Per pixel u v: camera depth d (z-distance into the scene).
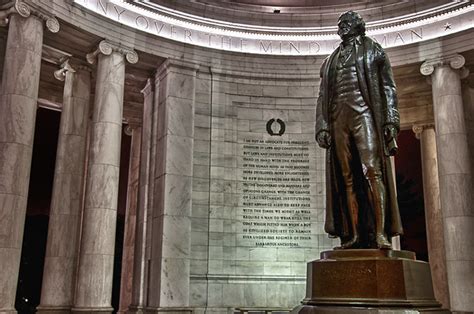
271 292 20.89
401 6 22.05
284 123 22.78
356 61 9.66
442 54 20.91
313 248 21.64
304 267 21.41
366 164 9.16
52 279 20.12
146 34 21.30
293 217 21.89
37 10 18.08
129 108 28.36
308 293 8.93
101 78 20.05
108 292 18.56
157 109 22.25
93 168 19.36
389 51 21.91
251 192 21.91
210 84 22.42
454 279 19.05
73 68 22.06
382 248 8.61
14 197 16.55
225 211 21.47
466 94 22.33
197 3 22.48
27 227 37.72
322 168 22.41
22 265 37.22
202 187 21.42
